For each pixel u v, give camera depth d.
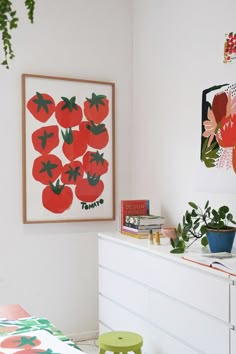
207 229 2.43
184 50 3.04
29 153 3.37
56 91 3.44
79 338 3.54
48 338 1.68
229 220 2.42
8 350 1.56
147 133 3.49
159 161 3.33
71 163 3.49
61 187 3.46
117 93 3.67
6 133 3.32
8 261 3.34
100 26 3.61
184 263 2.24
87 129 3.54
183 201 3.05
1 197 3.31
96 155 3.58
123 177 3.69
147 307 2.61
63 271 3.50
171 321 2.37
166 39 3.25
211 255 2.28
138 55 3.63
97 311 3.61
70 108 3.48
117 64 3.66
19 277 3.37
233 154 2.57
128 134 3.69
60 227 3.49
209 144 2.78
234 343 1.92
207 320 2.09
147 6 3.49
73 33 3.52
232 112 2.59
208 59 2.80
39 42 3.41
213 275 2.05
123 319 2.89
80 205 3.53
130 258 2.79
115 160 3.67
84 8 3.56
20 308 2.12
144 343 2.64
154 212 3.39
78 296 3.55
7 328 1.80
